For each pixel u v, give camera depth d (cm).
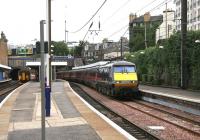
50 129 1589
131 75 3762
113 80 3741
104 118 1912
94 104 3316
